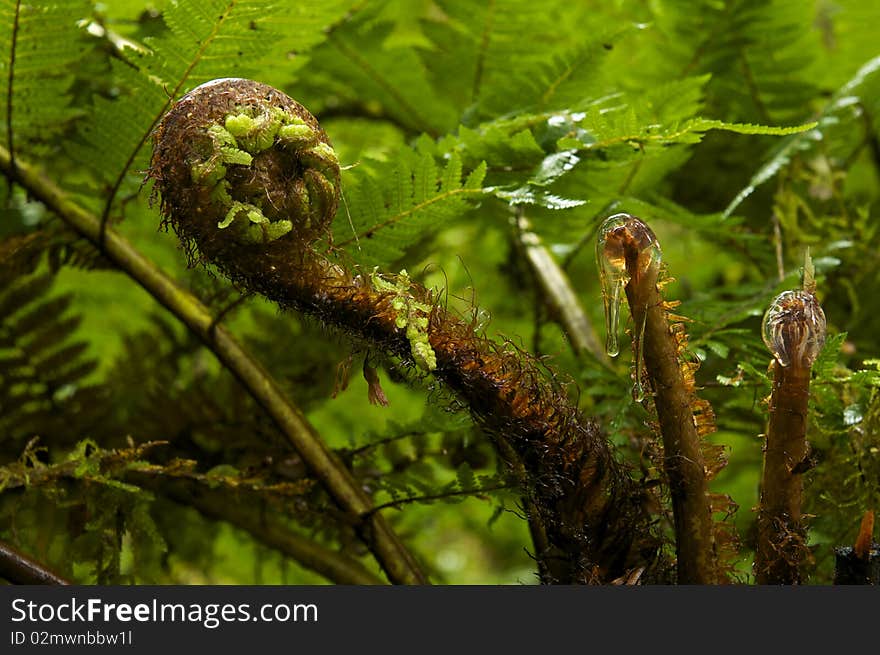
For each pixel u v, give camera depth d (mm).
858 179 1190
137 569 807
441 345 635
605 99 789
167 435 854
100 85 884
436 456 831
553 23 968
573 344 885
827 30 1291
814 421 727
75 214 803
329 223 625
